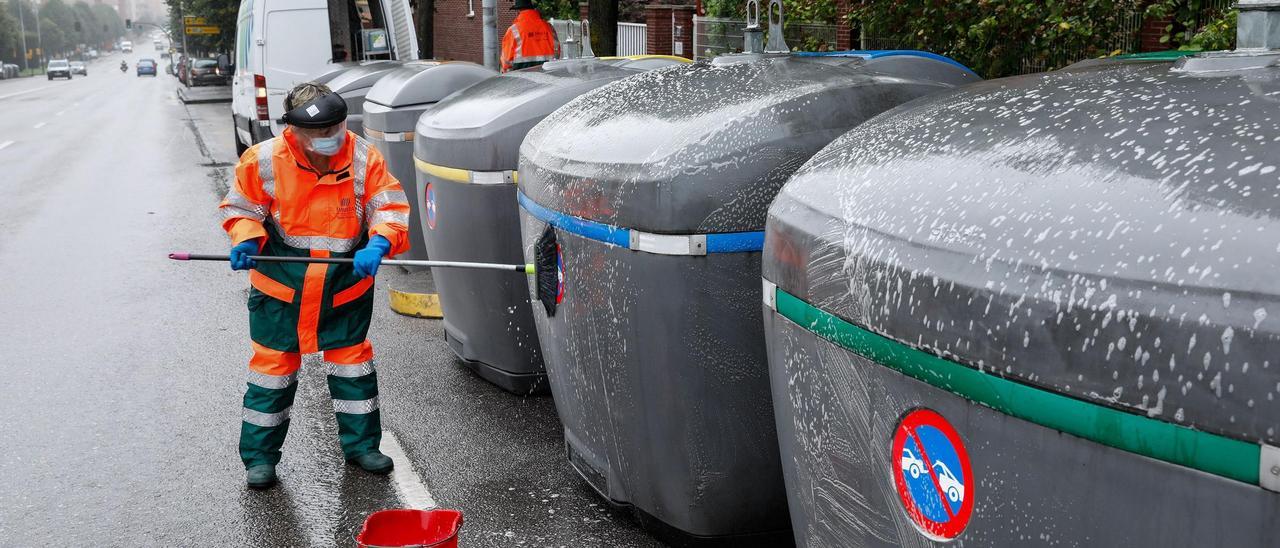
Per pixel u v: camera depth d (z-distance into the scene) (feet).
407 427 17.10
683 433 11.43
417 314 24.27
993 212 6.23
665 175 10.58
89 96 183.62
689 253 10.65
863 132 8.34
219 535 13.52
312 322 14.60
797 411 8.12
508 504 14.05
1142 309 5.23
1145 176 5.68
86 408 18.61
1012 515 6.05
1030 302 5.74
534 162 13.06
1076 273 5.58
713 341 10.94
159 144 74.54
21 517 14.20
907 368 6.64
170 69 362.12
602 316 11.73
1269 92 5.92
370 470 15.25
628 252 11.07
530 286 13.82
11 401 19.08
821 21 36.11
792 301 7.95
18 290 28.43
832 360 7.48
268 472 14.88
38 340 23.29
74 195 47.96
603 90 13.73
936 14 25.43
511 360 18.21
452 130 17.57
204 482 15.19
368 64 34.27
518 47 31.45
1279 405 4.75
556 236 12.55
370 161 14.53
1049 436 5.75
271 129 48.19
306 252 14.52
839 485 7.67
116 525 13.88
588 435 13.16
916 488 6.78
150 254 32.99
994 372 5.98
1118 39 24.54
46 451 16.57
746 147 10.59
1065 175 6.06
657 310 10.97
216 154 65.05
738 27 48.19
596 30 44.96
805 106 10.87
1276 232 4.93
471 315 18.54
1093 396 5.47
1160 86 6.56
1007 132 6.81
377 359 20.99
